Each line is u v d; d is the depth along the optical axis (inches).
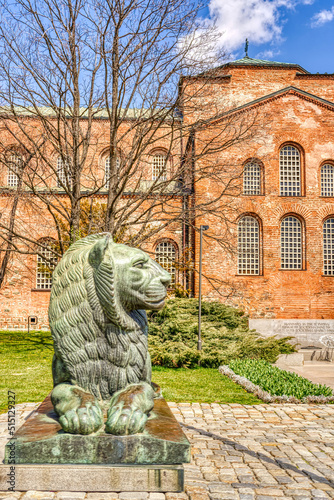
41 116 547.8
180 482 113.3
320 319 852.6
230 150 901.2
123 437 114.2
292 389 330.0
